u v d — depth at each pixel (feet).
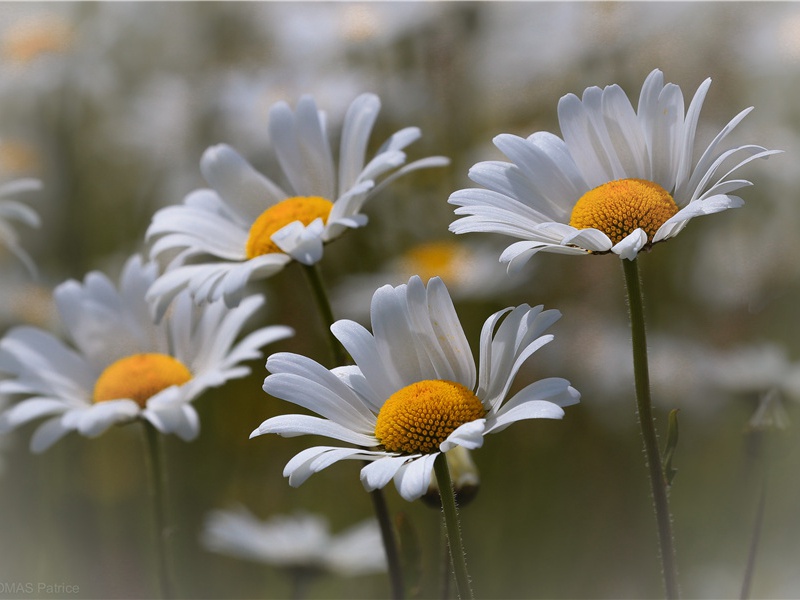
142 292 2.26
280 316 2.83
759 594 2.39
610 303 2.70
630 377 2.57
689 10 2.81
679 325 2.64
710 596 2.40
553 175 2.01
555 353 2.64
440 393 1.93
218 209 2.22
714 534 2.46
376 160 2.12
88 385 2.24
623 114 2.00
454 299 2.77
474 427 1.88
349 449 1.92
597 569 2.50
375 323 1.97
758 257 2.59
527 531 2.54
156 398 2.15
